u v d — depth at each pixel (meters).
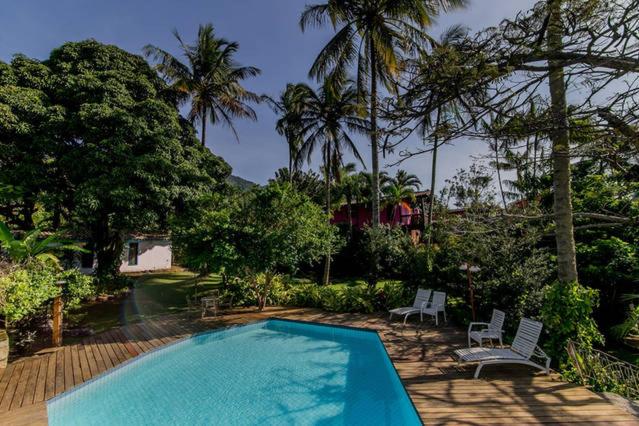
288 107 23.56
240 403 5.64
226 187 19.31
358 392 6.01
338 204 28.48
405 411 5.25
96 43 15.37
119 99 13.88
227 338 9.50
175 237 11.91
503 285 8.51
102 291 14.34
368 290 12.14
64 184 14.00
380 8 13.38
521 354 5.97
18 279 7.05
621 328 7.16
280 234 10.71
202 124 22.38
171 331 9.30
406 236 13.83
